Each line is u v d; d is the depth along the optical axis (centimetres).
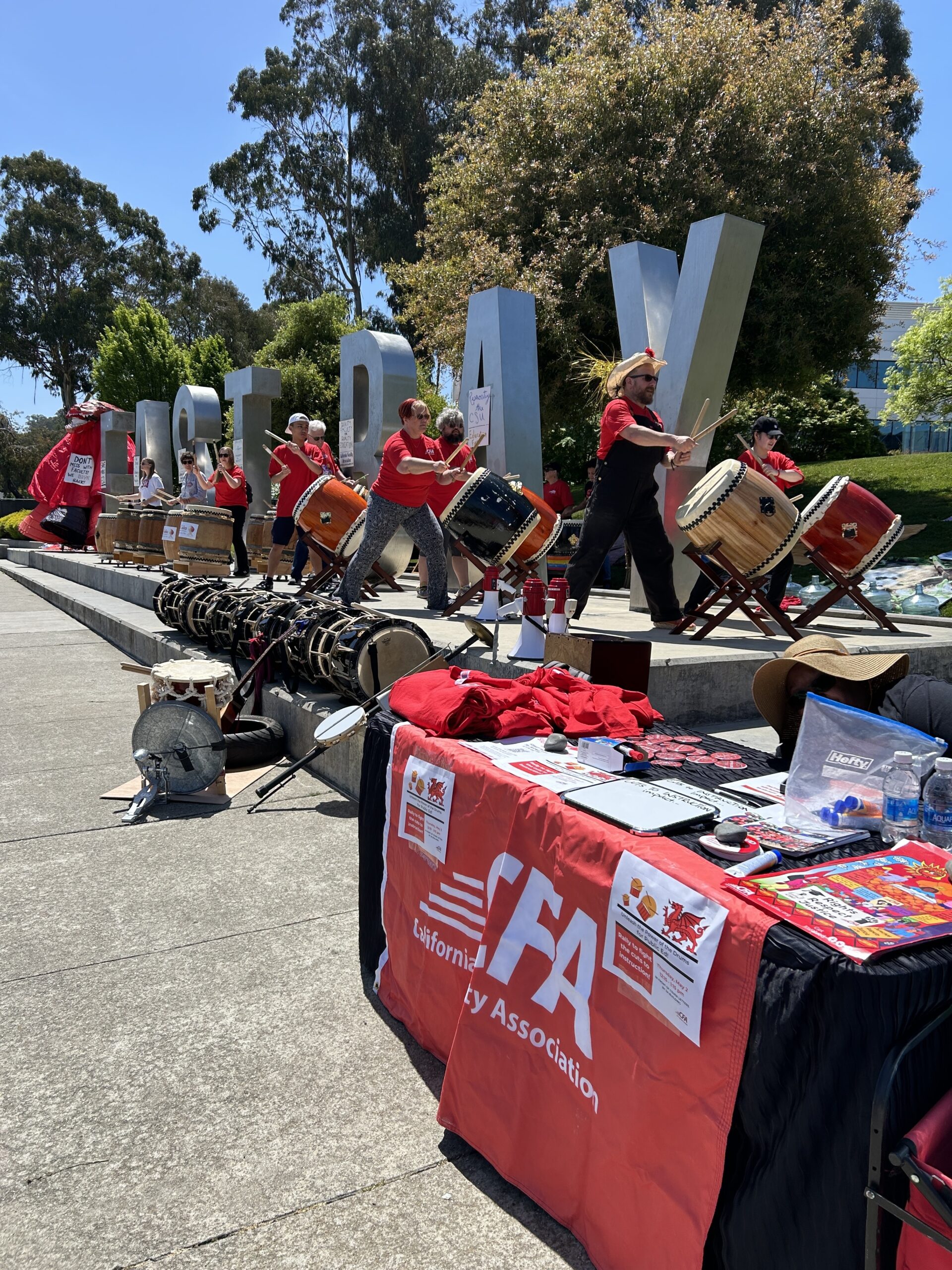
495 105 1875
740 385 1838
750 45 1694
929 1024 145
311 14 3619
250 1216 212
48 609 1552
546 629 517
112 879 408
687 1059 171
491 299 952
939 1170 140
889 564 1198
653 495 652
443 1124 240
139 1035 286
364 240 3825
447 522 727
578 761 261
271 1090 259
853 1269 146
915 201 1939
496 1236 207
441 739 283
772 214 1673
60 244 4991
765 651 569
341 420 1160
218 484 1216
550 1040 212
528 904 225
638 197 1681
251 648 658
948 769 196
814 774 218
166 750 509
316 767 569
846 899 166
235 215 3947
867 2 3303
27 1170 226
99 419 1956
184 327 5044
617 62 1742
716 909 169
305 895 391
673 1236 173
